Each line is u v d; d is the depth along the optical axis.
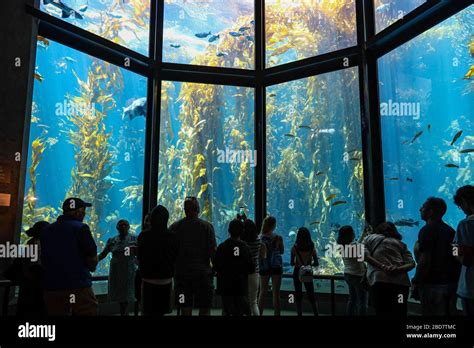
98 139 7.50
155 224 3.55
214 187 8.46
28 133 5.30
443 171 6.25
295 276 5.48
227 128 8.73
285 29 8.18
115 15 7.91
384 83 6.63
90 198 7.34
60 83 6.85
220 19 8.94
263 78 7.76
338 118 7.59
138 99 7.32
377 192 6.36
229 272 4.00
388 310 3.53
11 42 5.14
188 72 7.47
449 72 6.30
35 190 6.19
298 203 7.80
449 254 3.30
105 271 7.27
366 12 6.88
